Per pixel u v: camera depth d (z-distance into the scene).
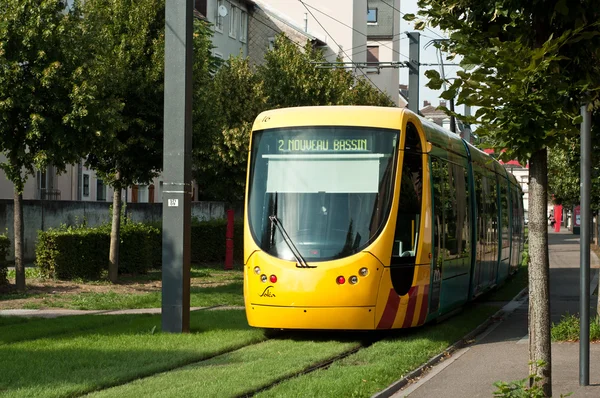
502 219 24.95
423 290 14.56
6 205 27.56
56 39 18.70
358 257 13.61
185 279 13.90
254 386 9.34
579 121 7.41
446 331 14.61
